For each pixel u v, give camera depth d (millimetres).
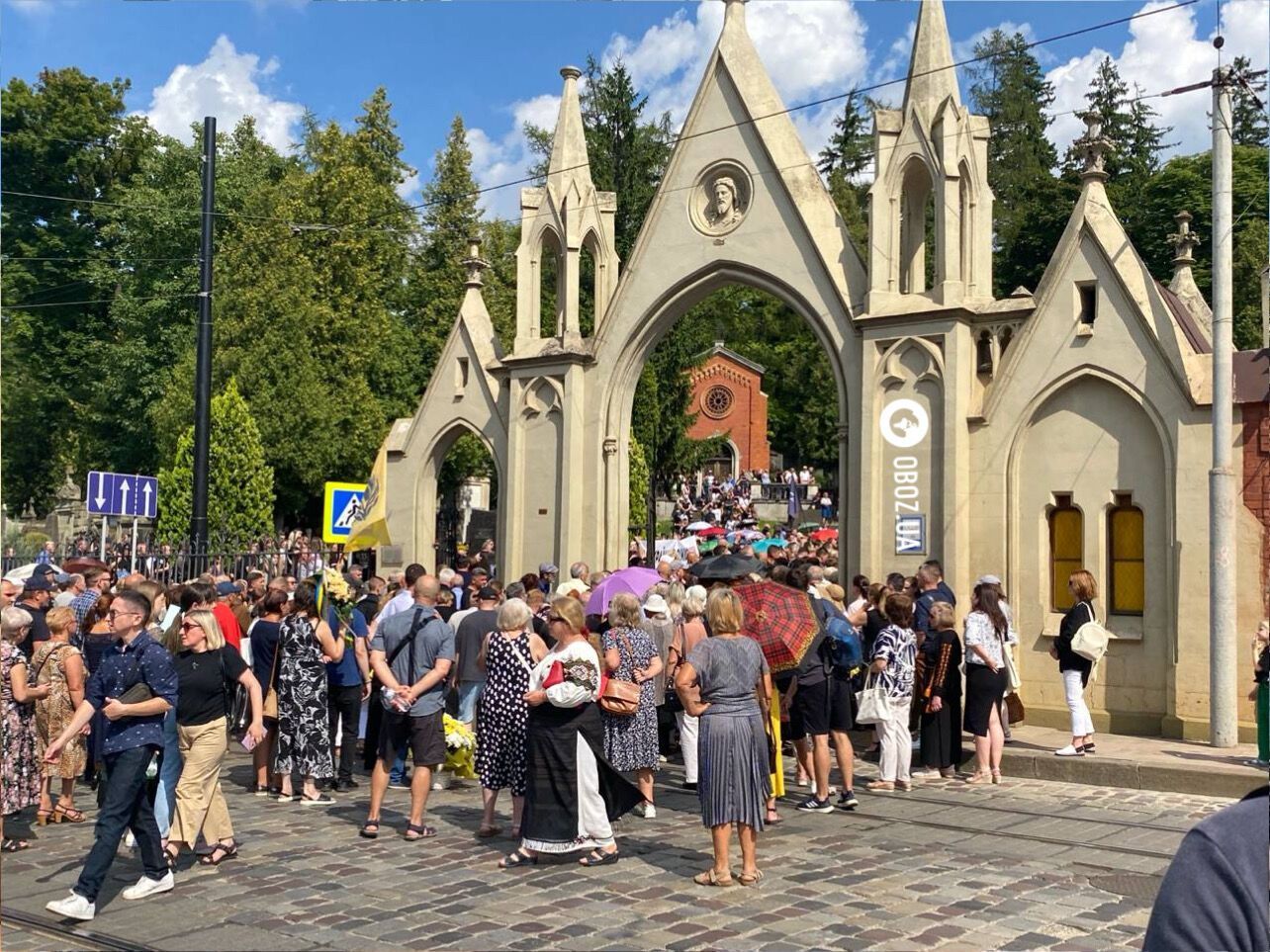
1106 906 8328
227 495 31578
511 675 10617
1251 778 12625
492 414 24203
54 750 8336
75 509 37875
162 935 7836
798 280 19828
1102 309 16781
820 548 32656
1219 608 14633
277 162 47281
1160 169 50531
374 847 10367
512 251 50938
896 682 13227
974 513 17734
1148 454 16422
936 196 18203
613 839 9789
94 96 40531
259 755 13289
